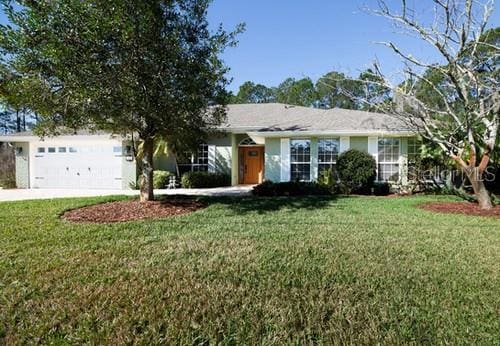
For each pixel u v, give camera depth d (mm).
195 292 3529
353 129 14156
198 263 4496
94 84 7117
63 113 7527
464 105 9070
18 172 17125
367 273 4098
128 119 8547
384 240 5785
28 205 9727
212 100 8977
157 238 5934
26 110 7641
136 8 7109
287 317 2980
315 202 10727
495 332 2758
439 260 4652
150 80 7836
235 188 16125
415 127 10539
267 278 3936
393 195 13219
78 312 3078
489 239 5879
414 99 9664
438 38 8703
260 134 15016
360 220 7656
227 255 4875
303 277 3967
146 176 10000
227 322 2914
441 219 7770
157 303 3264
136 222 7379
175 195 12383
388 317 2979
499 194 12328
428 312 3090
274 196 12570
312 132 14375
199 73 8180
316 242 5641
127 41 7129
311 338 2684
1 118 38906
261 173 18359
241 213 8656
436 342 2609
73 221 7473
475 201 10727
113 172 16328
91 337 2676
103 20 6656
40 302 3281
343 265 4414
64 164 16844
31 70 6734
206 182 16453
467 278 3943
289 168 15266
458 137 10336
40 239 5809
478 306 3217
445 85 10031
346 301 3295
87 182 16641
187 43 8312
